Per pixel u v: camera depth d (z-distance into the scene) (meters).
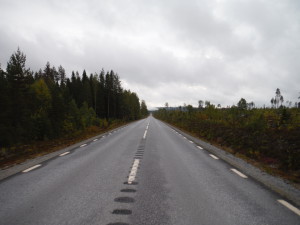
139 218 3.41
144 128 28.75
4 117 19.25
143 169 6.60
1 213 3.57
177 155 9.15
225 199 4.26
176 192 4.62
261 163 7.98
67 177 5.71
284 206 3.97
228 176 5.95
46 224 3.21
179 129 28.25
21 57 24.34
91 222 3.27
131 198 4.24
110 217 3.43
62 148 11.50
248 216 3.55
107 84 69.44
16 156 10.12
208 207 3.88
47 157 8.72
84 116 35.81
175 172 6.31
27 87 25.45
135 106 100.88
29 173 6.14
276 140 10.34
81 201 4.07
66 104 32.25
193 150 10.61
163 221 3.32
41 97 29.56
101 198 4.23
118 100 73.00
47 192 4.56
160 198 4.26
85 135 21.02
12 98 21.47
